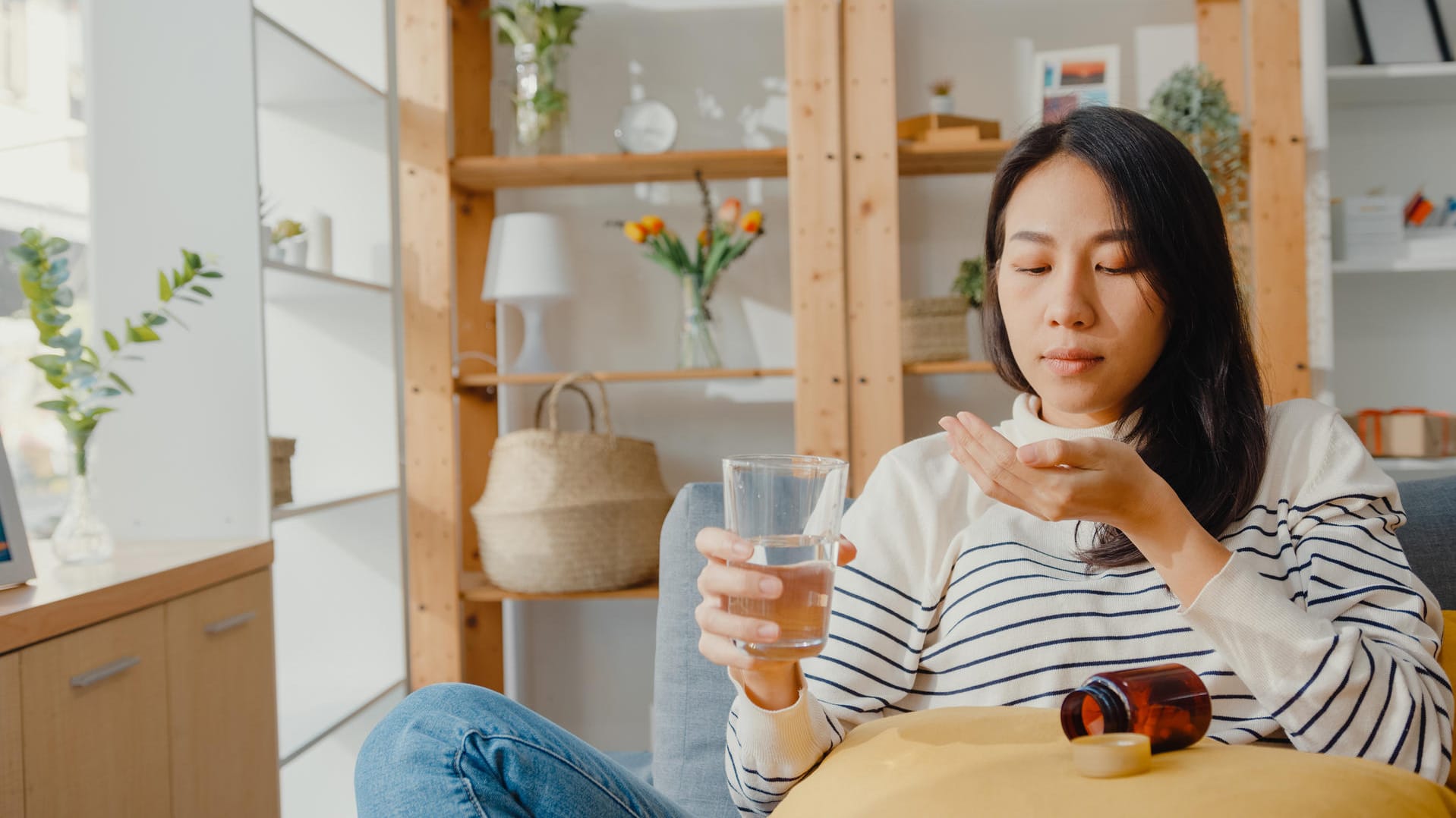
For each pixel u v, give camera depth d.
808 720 0.83
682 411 3.03
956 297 2.65
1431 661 0.81
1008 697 0.93
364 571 2.54
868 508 1.08
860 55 2.59
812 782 0.76
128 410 1.99
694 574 1.32
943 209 3.00
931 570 1.04
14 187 2.07
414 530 2.59
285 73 2.30
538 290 2.70
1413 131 2.92
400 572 2.53
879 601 1.02
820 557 0.71
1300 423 1.01
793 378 3.01
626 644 3.04
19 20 2.08
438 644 2.59
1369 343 2.94
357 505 2.54
